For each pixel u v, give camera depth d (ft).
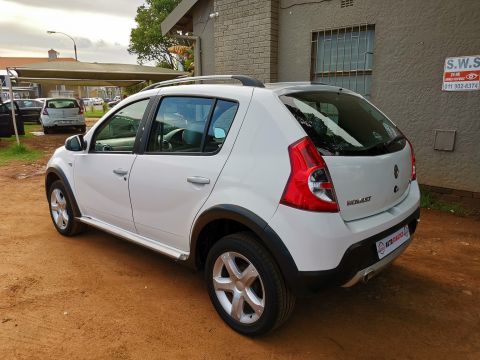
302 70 23.77
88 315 10.36
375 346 9.11
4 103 48.85
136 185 11.55
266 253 8.66
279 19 24.27
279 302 8.57
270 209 8.38
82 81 45.70
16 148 39.14
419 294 11.30
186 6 29.86
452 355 8.78
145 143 11.51
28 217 18.58
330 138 8.79
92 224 13.82
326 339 9.36
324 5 22.06
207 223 9.60
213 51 29.22
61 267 13.15
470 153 18.16
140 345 9.18
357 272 8.54
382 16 19.92
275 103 8.87
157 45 105.60
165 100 11.31
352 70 21.71
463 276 12.30
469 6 17.31
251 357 8.76
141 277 12.42
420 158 19.69
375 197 9.18
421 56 18.94
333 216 8.09
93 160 13.25
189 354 8.87
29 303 10.94
